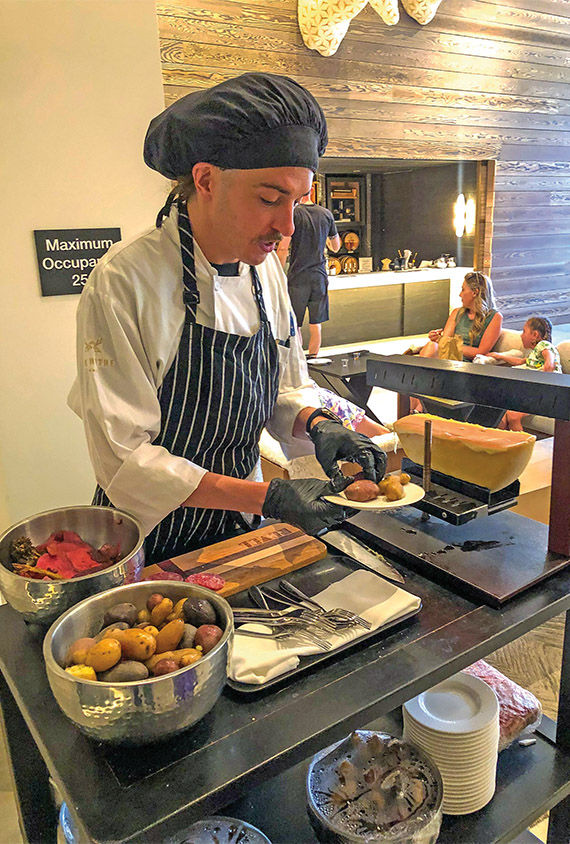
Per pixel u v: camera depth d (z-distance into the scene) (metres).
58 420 2.31
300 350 1.58
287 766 0.79
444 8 5.05
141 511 1.17
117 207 2.30
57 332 2.26
